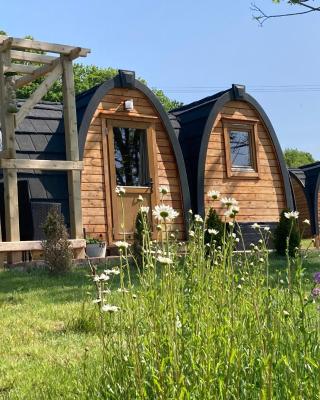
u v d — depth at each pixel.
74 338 6.35
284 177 19.89
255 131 19.45
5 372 5.21
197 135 18.19
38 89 13.43
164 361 3.12
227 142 18.70
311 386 3.00
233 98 18.94
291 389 2.97
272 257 14.41
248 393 3.10
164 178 17.25
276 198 19.70
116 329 4.21
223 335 3.43
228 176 18.55
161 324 3.42
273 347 3.11
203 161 17.84
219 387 3.01
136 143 17.00
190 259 4.48
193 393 3.02
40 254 13.55
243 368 3.21
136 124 16.94
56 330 6.80
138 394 3.14
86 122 15.74
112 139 16.45
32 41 13.30
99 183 16.08
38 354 5.78
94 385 3.91
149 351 3.40
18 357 5.76
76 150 13.99
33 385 4.71
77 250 13.51
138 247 11.59
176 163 17.39
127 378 3.41
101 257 13.92
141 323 3.80
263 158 19.62
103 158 16.25
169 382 3.04
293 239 14.83
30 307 8.03
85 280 10.41
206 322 3.62
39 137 15.73
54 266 11.21
